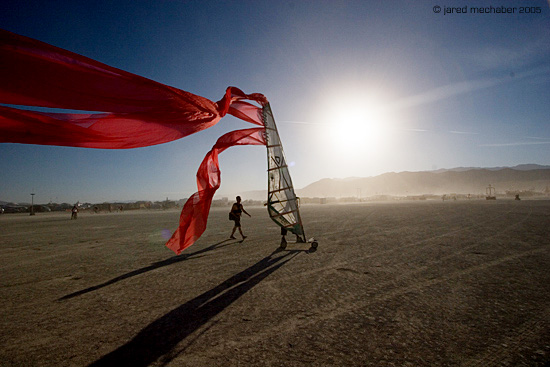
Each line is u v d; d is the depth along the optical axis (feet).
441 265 21.80
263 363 9.30
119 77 14.15
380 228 46.50
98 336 11.68
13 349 10.70
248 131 31.24
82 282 20.29
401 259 24.17
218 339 11.10
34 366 9.46
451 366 8.86
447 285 17.03
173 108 16.60
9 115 11.95
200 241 38.78
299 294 16.15
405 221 57.11
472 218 59.06
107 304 15.55
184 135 18.80
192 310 14.26
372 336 10.99
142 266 24.85
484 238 33.60
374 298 15.19
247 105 30.60
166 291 17.54
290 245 33.17
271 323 12.44
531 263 21.61
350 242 33.58
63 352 10.40
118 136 15.62
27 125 12.58
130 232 55.06
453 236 35.78
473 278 18.28
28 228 71.46
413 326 11.76
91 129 14.43
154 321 13.06
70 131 13.78
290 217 30.45
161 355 10.02
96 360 9.78
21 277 22.02
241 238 40.65
